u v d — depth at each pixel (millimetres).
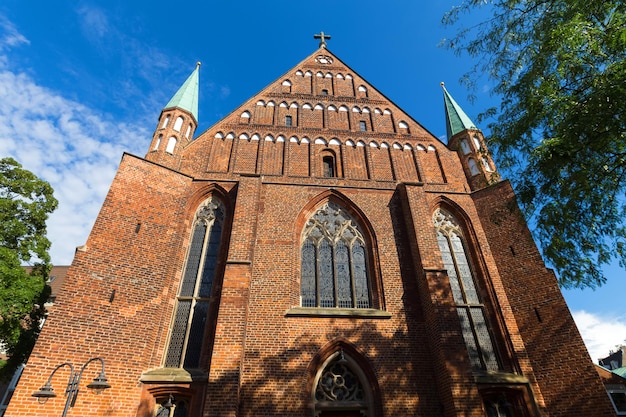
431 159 24094
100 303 14562
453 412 13883
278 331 15977
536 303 17281
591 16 11547
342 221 20484
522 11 13703
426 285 17062
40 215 25438
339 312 16781
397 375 15469
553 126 11992
